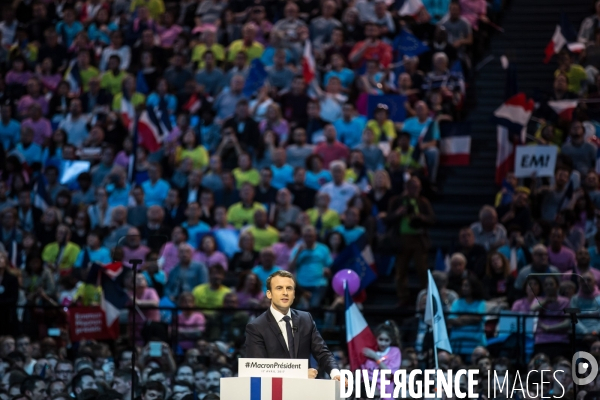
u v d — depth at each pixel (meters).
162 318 26.75
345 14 37.28
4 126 37.03
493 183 33.06
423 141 31.88
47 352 23.92
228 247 29.59
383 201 30.27
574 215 28.33
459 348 24.28
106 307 24.73
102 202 32.16
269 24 39.28
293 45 36.97
